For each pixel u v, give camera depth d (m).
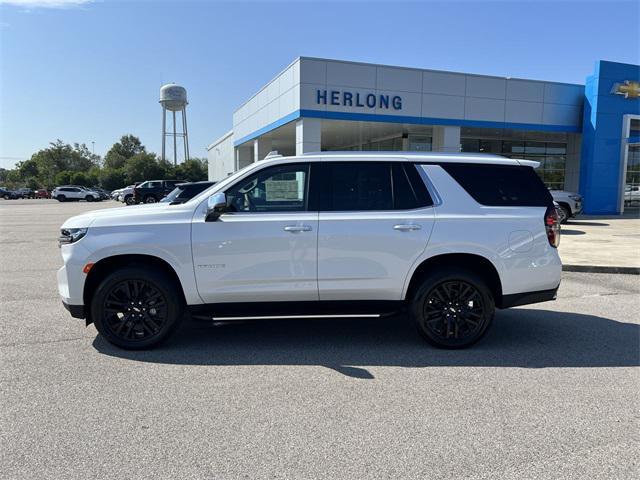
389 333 5.75
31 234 17.00
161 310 5.01
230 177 5.16
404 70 20.66
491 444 3.24
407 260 5.00
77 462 3.01
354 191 5.10
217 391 4.07
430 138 25.09
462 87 21.80
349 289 5.00
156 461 3.03
